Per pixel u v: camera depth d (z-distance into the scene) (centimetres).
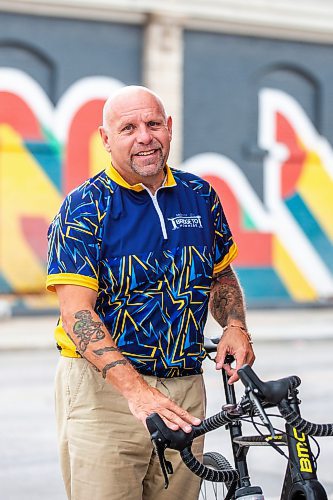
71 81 2378
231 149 2544
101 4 2366
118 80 2420
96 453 469
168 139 457
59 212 457
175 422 399
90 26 2389
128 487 475
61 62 2366
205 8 2466
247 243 2559
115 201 455
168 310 459
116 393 469
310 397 1291
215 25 2503
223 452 941
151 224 458
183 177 479
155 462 488
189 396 477
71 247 449
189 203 472
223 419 394
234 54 2542
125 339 458
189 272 463
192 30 2491
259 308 2552
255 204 2566
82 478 474
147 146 448
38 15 2342
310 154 2619
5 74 2325
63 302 448
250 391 377
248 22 2530
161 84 2434
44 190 2355
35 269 2336
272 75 2592
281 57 2591
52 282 450
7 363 1717
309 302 2602
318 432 382
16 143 2331
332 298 2620
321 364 1675
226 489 507
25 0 2312
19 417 1170
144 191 459
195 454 493
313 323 2331
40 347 1956
